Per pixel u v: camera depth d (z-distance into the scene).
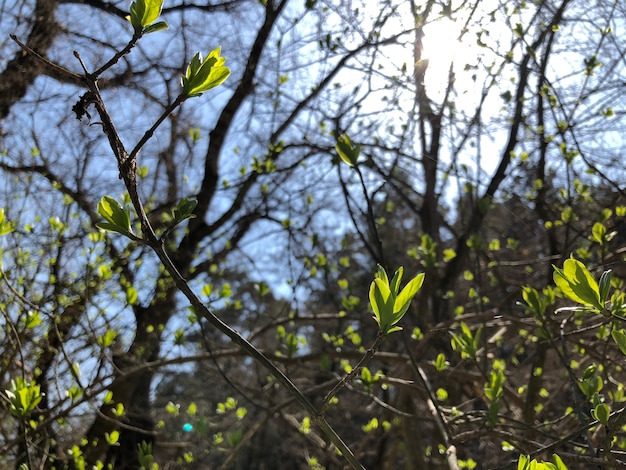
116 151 1.01
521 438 2.35
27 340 4.02
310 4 4.46
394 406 5.02
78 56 1.03
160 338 4.75
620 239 4.25
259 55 6.81
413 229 8.48
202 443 6.71
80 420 5.44
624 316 1.49
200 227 7.73
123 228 1.05
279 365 5.20
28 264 4.09
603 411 1.52
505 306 5.16
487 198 4.26
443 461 3.94
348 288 4.88
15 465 3.74
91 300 4.02
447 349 5.11
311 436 4.98
